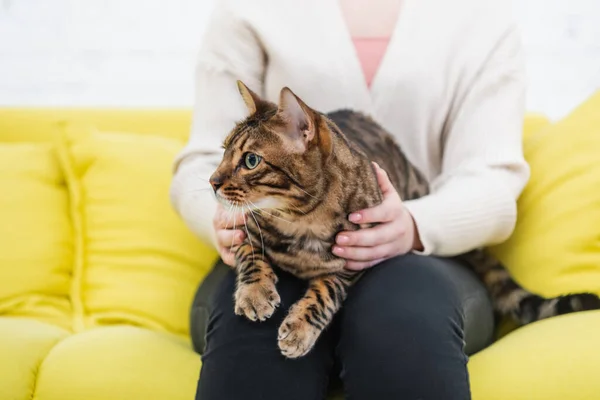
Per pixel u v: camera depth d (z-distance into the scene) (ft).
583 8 6.73
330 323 3.65
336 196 3.68
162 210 5.54
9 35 7.03
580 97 6.86
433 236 4.01
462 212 4.11
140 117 6.35
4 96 7.08
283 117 3.60
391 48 4.67
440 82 4.66
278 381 3.28
